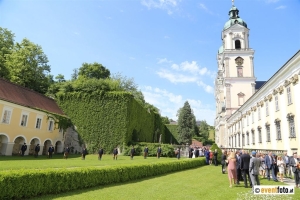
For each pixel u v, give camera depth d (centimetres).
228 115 6181
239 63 6347
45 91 4822
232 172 1277
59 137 3766
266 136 3206
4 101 2703
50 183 993
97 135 3891
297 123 2294
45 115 3441
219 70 8006
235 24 6525
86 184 1142
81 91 4153
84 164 1969
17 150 3064
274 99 2931
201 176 1661
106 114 3966
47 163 1967
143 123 5084
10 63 4291
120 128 3866
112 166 1352
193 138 9956
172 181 1416
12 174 872
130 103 4106
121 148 3759
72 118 4050
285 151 2453
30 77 4503
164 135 8031
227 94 6272
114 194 1029
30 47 4575
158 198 973
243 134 4588
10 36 4738
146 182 1362
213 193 1085
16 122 2892
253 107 3869
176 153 3453
